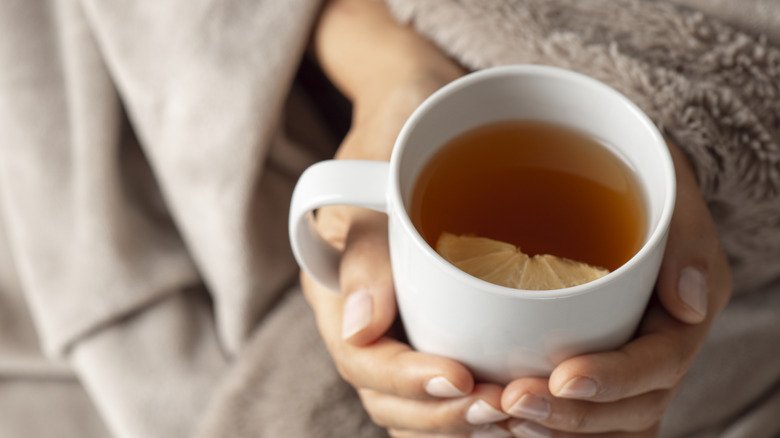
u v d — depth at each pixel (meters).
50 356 0.83
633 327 0.54
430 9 0.67
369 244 0.58
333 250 0.58
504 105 0.55
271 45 0.72
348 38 0.73
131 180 0.80
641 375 0.54
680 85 0.62
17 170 0.80
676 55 0.64
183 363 0.78
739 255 0.68
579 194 0.55
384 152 0.62
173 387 0.77
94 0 0.74
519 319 0.50
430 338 0.54
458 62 0.69
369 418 0.69
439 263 0.49
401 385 0.56
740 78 0.63
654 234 0.49
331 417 0.70
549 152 0.55
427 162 0.55
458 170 0.55
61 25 0.79
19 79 0.80
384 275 0.58
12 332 0.84
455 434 0.59
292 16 0.71
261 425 0.70
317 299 0.63
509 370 0.53
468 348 0.53
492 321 0.50
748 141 0.62
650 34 0.64
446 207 0.54
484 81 0.53
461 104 0.54
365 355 0.58
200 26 0.72
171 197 0.77
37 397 0.86
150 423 0.77
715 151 0.62
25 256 0.80
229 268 0.75
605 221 0.54
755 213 0.65
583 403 0.55
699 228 0.58
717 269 0.60
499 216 0.54
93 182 0.78
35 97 0.80
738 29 0.65
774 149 0.62
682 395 0.71
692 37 0.63
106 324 0.79
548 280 0.51
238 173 0.73
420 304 0.52
